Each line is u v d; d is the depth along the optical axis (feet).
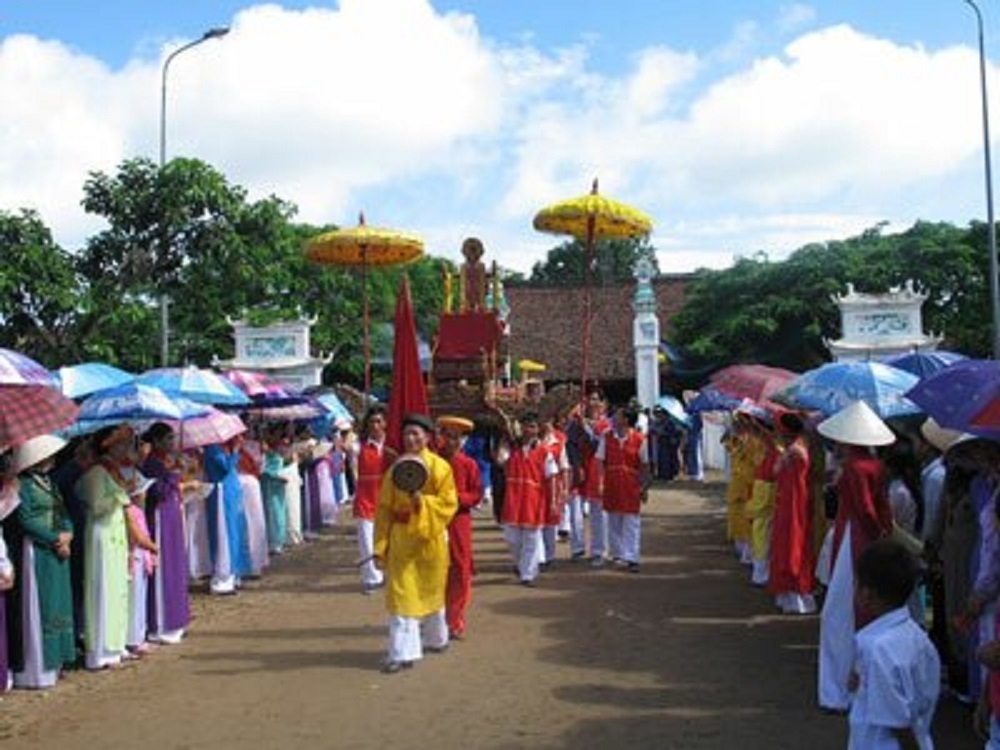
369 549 38.83
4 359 25.18
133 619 28.99
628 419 42.57
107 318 50.98
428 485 27.20
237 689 25.44
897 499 27.25
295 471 51.44
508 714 23.00
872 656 15.98
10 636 25.50
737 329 99.09
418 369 31.14
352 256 58.65
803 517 32.27
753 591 37.01
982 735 19.65
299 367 79.00
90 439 28.48
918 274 91.81
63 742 21.74
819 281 96.12
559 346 125.49
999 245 89.86
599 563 44.11
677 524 57.00
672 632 30.83
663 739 21.24
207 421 36.70
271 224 55.21
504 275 159.22
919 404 22.77
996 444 20.71
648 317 97.30
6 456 25.44
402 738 21.49
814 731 21.65
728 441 46.98
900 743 16.30
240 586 40.14
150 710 23.85
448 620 30.27
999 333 70.59
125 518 28.43
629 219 53.88
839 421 23.38
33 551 25.70
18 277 47.78
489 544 50.44
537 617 33.32
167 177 51.60
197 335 80.18
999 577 18.25
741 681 25.48
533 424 40.32
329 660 28.14
